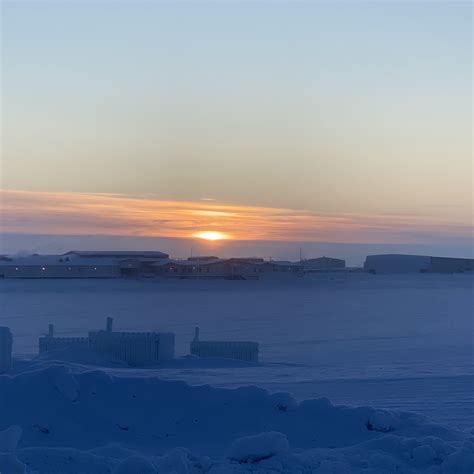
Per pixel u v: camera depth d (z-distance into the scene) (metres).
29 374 8.97
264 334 33.94
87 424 8.50
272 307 51.50
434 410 12.42
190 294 67.25
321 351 27.59
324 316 44.50
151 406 8.89
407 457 7.37
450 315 45.88
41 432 8.22
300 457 7.25
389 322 40.62
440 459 7.29
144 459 6.67
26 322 38.81
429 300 61.88
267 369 20.53
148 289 76.81
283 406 8.82
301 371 19.77
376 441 7.71
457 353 26.59
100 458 7.12
